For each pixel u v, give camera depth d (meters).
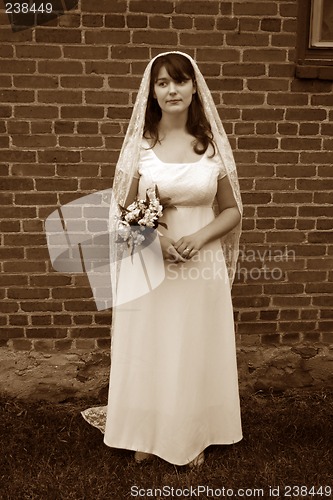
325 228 3.61
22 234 3.50
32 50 3.31
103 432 3.25
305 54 3.41
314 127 3.49
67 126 3.40
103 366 3.69
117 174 2.83
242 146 3.48
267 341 3.73
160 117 2.83
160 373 2.85
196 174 2.72
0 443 3.17
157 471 2.88
